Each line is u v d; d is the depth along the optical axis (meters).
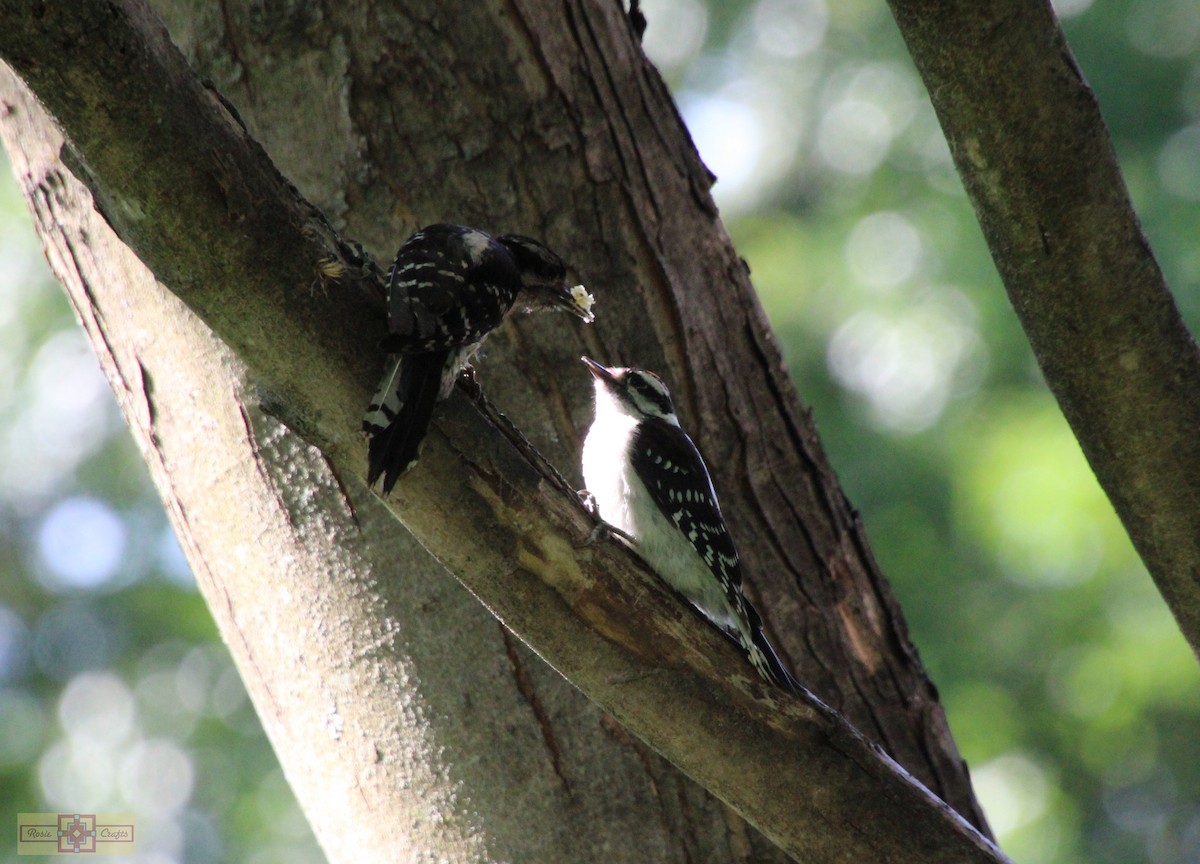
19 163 7.94
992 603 18.73
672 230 8.23
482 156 7.74
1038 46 6.51
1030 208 6.79
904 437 19.53
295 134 7.64
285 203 6.01
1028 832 18.42
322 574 7.35
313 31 7.61
